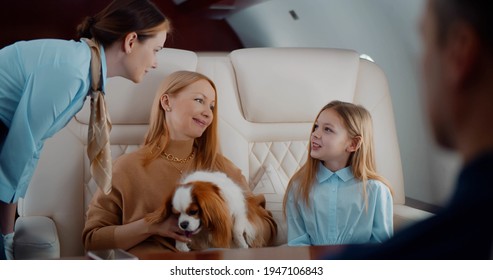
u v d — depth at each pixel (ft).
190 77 5.65
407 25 7.97
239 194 5.12
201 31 10.09
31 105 4.37
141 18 4.78
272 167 6.15
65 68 4.41
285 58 6.45
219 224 4.81
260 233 5.19
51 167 5.74
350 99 6.57
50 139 5.77
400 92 8.57
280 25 10.07
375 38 8.84
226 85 6.27
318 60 6.53
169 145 5.56
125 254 3.11
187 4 9.96
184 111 5.51
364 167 5.40
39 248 4.97
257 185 5.99
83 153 5.82
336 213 5.39
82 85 4.56
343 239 5.36
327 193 5.42
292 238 5.51
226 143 6.15
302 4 9.71
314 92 6.42
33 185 5.70
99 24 4.75
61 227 5.70
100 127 4.90
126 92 5.93
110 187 5.04
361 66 6.75
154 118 5.62
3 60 4.45
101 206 5.32
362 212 5.36
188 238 4.82
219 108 6.20
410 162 8.33
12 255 4.97
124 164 5.42
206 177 5.09
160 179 5.38
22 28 9.44
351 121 5.34
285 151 6.34
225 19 9.96
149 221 4.95
